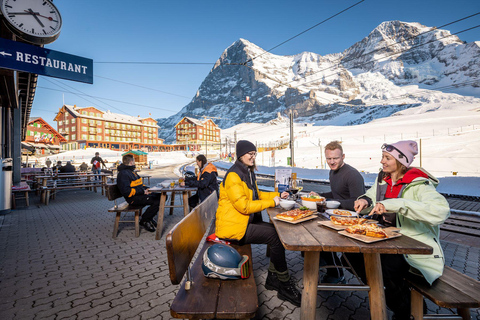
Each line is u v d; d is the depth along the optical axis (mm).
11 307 2389
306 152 50781
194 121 113938
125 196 4664
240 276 1881
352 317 2260
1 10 4105
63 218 6184
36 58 4766
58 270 3215
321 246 1529
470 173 19609
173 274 1513
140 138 87375
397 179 2141
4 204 6625
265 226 2398
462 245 4133
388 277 1940
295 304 2246
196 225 2348
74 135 72500
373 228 1696
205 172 5309
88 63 5426
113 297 2580
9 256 3682
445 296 1586
